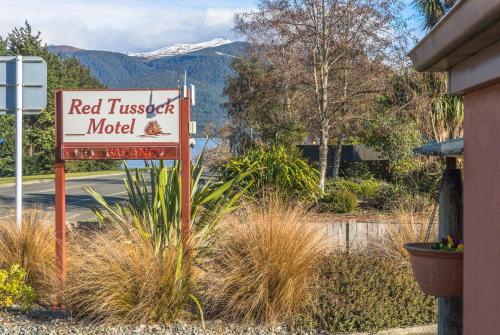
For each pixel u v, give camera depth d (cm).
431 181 1814
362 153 2498
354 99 1919
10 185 3500
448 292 389
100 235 840
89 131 873
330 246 890
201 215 903
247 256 784
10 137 4706
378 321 755
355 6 1866
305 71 1916
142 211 897
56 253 847
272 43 1922
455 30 277
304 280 786
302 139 2470
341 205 1634
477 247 324
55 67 5266
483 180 316
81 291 793
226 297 788
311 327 749
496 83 297
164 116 864
